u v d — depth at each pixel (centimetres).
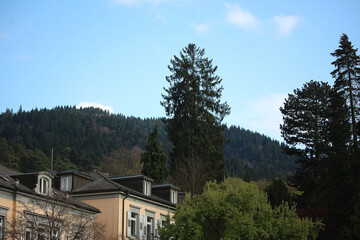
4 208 2747
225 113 6241
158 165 5756
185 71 6325
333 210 4488
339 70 5234
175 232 3092
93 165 10356
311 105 5903
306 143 5781
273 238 3262
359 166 4384
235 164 13738
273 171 14625
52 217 2703
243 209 3188
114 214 3666
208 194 3184
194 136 5847
